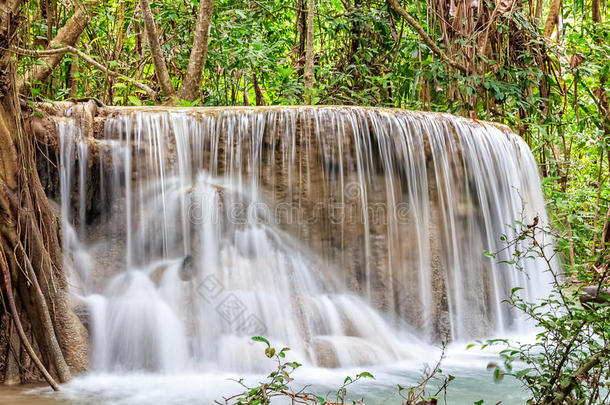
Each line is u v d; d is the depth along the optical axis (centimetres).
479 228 718
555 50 1031
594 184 1184
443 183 701
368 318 629
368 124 671
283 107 663
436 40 1085
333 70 1187
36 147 577
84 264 584
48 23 779
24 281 487
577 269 720
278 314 589
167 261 614
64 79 960
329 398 442
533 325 721
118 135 624
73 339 509
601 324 326
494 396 448
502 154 764
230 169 645
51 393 457
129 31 1127
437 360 577
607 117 1036
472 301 693
